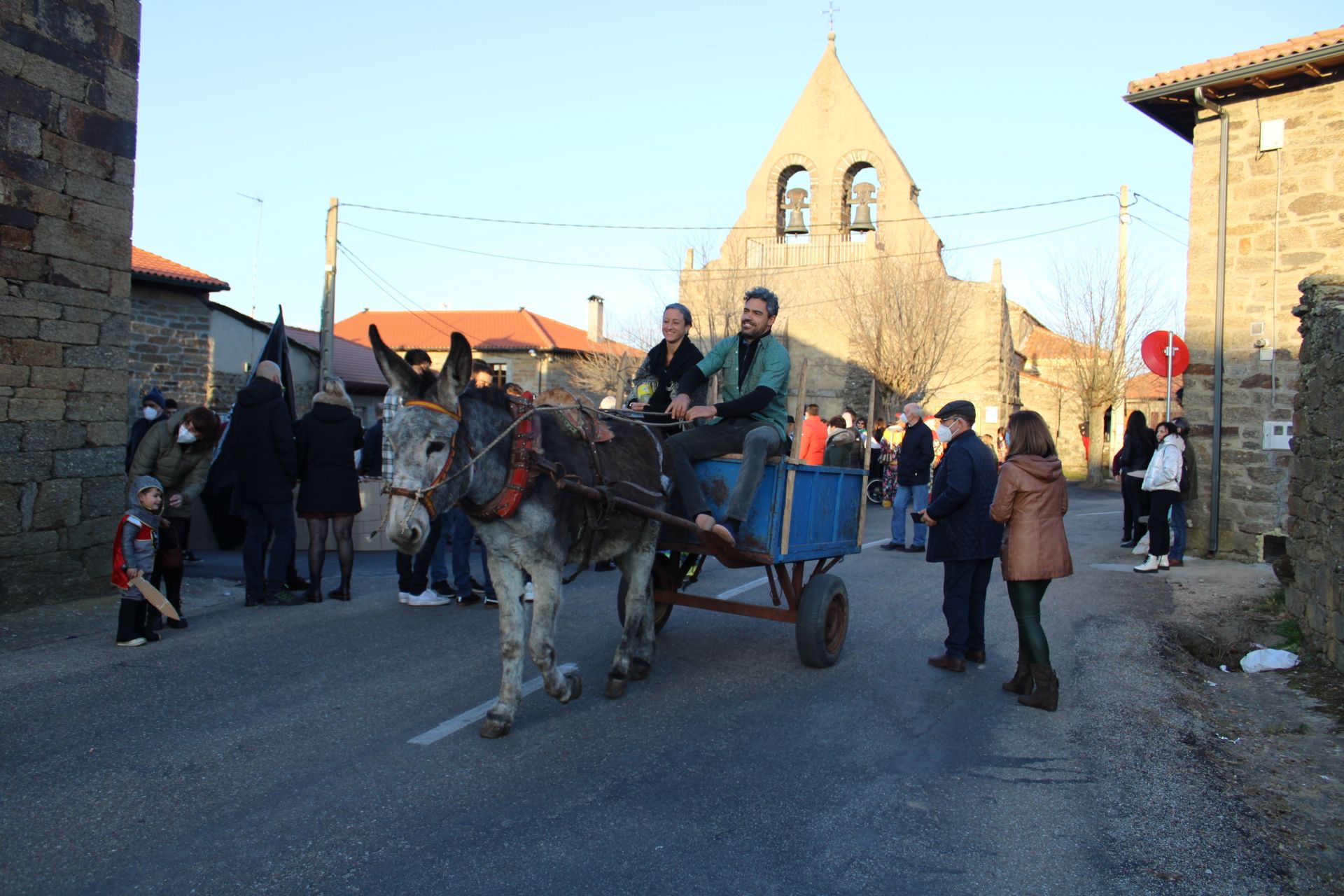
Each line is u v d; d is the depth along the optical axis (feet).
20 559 26.07
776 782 14.73
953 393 98.94
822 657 21.40
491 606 27.58
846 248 101.71
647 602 20.24
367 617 26.22
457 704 18.25
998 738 17.25
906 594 32.12
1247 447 41.68
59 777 14.21
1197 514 42.93
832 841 12.67
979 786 14.88
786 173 107.45
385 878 11.27
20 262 25.94
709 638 24.72
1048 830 13.25
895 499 44.32
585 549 17.84
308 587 28.94
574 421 17.70
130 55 29.30
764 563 20.54
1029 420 19.69
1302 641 24.80
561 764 15.20
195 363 70.90
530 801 13.69
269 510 27.22
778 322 101.50
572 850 12.14
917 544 44.37
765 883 11.43
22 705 17.67
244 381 74.90
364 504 41.09
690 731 17.03
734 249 106.01
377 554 40.65
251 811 13.11
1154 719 18.57
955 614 21.95
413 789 14.02
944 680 21.18
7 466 25.63
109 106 28.58
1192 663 23.89
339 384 28.53
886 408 94.63
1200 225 43.32
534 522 16.11
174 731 16.39
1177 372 41.81
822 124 104.17
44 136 26.55
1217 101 42.60
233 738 16.06
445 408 14.74
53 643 22.57
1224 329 42.34
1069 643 24.98
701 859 12.00
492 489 15.49
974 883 11.60
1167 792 14.80
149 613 23.06
